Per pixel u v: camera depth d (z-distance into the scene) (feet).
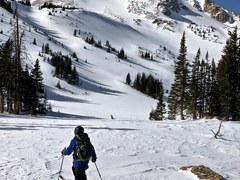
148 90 621.31
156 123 100.53
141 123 97.50
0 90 160.97
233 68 154.92
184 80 193.16
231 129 92.53
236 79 154.92
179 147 61.21
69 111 322.55
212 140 72.28
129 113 378.53
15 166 39.73
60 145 54.39
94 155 29.66
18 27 140.87
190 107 202.80
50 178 35.78
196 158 51.88
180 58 193.88
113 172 38.96
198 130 87.04
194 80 202.80
